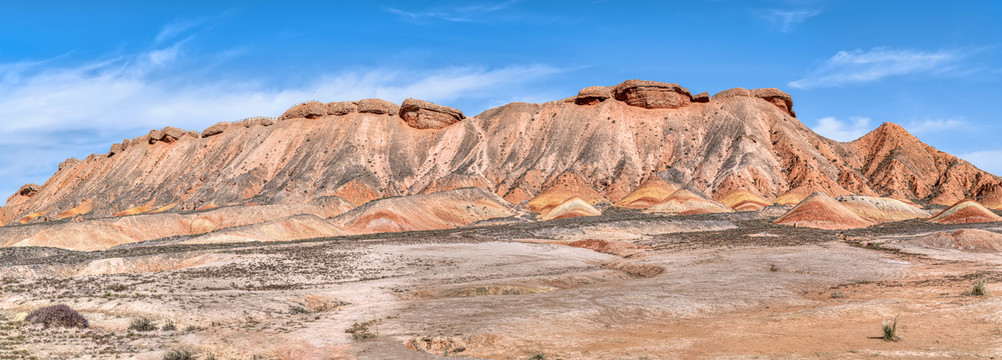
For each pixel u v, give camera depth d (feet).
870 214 429.79
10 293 134.82
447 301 130.41
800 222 378.53
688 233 324.60
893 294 136.36
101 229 358.84
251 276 171.32
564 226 327.67
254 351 87.04
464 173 634.02
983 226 318.04
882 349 78.69
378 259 208.95
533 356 83.46
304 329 101.40
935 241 243.81
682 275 172.96
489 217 469.16
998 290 128.67
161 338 93.25
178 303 119.24
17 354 80.23
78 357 80.38
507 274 179.52
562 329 99.45
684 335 94.73
